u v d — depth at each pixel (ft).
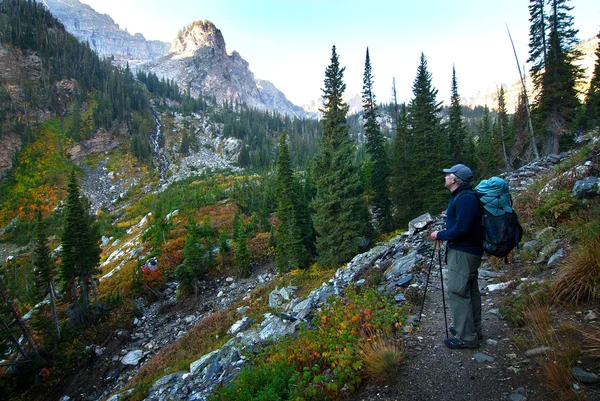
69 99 507.30
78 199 113.09
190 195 283.38
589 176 25.72
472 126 347.56
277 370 16.78
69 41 619.67
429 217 38.75
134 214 301.63
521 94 132.77
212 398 20.06
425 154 96.68
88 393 78.79
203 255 140.87
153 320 109.91
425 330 15.79
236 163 506.48
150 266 140.56
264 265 130.93
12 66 490.49
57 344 97.66
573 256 15.06
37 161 379.55
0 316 92.63
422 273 24.95
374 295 21.66
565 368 9.89
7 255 247.70
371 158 113.39
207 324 75.97
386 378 12.32
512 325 14.02
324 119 84.07
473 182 136.05
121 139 471.21
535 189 31.94
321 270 84.33
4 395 83.51
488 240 12.05
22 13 582.76
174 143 533.55
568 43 90.68
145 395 39.73
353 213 81.35
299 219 105.70
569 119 90.99
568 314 13.05
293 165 461.78
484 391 10.52
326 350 16.78
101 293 131.64
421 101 104.12
